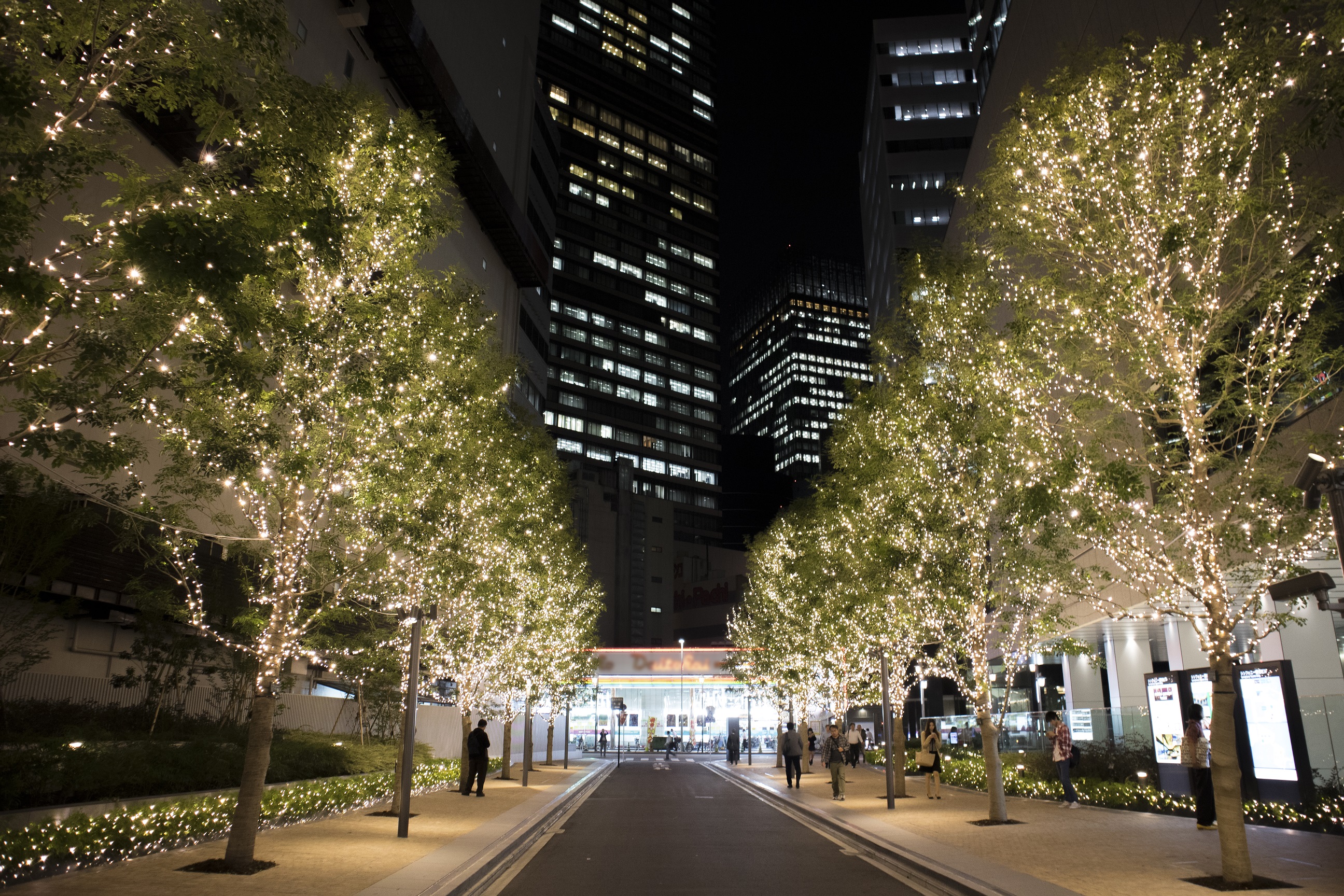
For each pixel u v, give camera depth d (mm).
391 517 13273
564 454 117875
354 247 12891
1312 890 9555
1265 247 11164
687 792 27875
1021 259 14234
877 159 84062
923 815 18656
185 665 20062
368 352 12516
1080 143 12289
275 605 12352
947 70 82625
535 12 76188
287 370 11578
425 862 11703
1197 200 11430
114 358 8141
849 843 15281
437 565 15750
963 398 18656
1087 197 12383
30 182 7258
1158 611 12203
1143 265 12023
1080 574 15133
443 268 44719
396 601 17094
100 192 19703
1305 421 15398
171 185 8719
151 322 8578
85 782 12508
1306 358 10906
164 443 11852
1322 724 16141
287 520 12656
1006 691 17938
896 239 77250
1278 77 10859
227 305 8086
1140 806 18531
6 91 6406
